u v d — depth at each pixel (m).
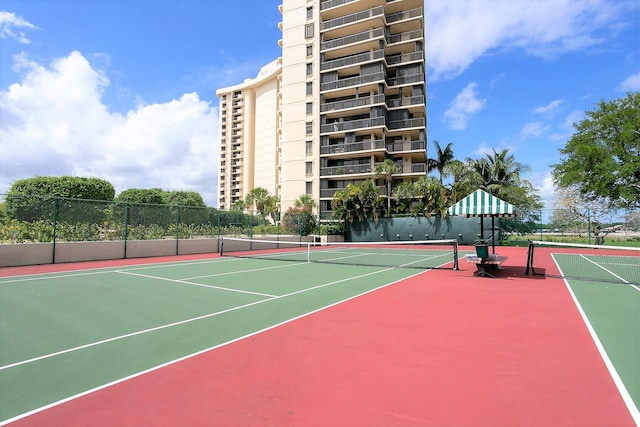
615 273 13.23
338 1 46.44
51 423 3.06
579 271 13.83
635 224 28.34
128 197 45.09
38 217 15.74
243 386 3.77
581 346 4.98
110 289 9.66
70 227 16.81
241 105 105.31
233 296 8.67
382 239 35.34
